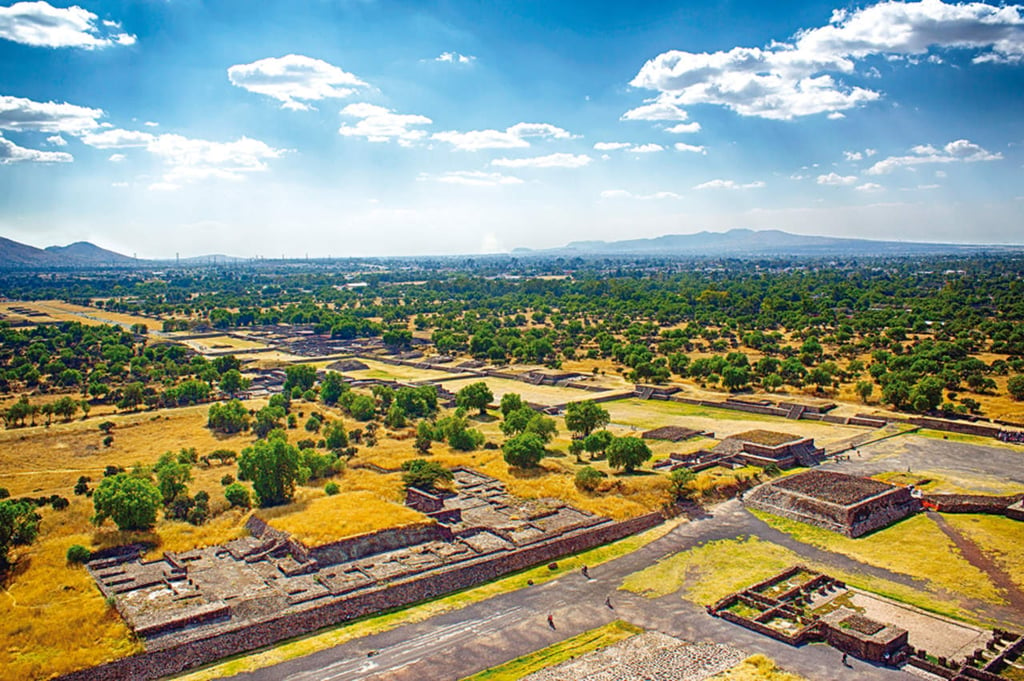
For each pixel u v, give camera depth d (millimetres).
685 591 101688
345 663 83688
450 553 109312
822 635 88250
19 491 135000
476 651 86062
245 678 80688
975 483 145125
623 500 133000
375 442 171250
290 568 102062
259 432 178375
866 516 125125
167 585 96375
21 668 76750
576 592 101750
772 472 149625
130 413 198875
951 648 85188
